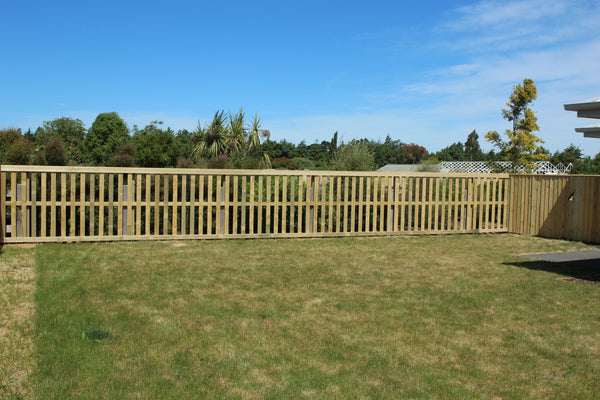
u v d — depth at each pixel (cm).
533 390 346
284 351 406
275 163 3550
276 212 1029
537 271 737
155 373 358
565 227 1118
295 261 780
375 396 332
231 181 1057
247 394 331
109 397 321
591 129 757
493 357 404
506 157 1998
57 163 1001
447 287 629
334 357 396
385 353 407
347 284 635
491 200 1262
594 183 1061
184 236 971
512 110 1959
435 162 2008
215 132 1992
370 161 1495
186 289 589
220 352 400
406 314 512
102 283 601
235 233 1005
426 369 378
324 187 1062
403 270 729
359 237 1079
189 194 1054
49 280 605
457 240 1064
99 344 407
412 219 1201
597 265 787
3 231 864
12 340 409
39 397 318
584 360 399
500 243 1036
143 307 511
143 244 906
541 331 466
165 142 1673
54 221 891
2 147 1378
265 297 564
